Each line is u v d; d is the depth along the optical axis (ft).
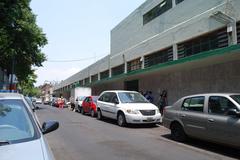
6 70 119.75
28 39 95.86
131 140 34.30
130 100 50.96
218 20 52.60
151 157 25.58
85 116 70.59
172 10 72.18
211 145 30.99
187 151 27.99
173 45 69.82
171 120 34.06
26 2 86.99
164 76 73.92
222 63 52.37
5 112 14.71
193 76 61.36
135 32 96.89
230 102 26.89
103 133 40.22
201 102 30.35
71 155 26.50
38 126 14.44
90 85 142.61
